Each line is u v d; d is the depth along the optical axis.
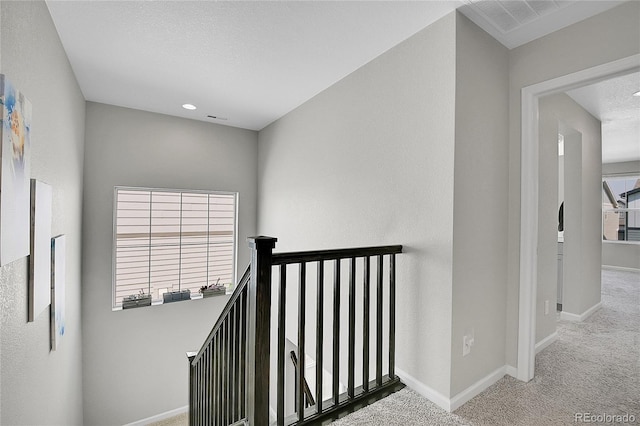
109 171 3.76
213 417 2.25
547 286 2.84
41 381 1.84
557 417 1.79
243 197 4.74
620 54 1.77
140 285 4.07
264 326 1.53
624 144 5.35
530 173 2.16
